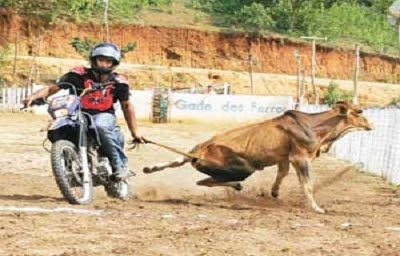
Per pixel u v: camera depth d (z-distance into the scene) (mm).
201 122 45156
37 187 12547
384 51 80750
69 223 8758
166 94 45156
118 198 11000
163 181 13438
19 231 8156
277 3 80688
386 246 8039
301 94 60750
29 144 22375
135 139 11133
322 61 75375
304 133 10875
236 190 11805
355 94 55688
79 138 10359
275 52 73500
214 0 80375
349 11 84500
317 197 12766
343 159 22109
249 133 10914
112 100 10812
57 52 66438
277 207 11117
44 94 10633
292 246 7898
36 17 66875
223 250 7566
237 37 72688
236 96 45406
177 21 74500
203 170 10945
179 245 7730
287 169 11547
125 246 7629
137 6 74812
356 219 10039
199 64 70375
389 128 16984
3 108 45438
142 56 69000
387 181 16312
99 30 68625
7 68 59469
